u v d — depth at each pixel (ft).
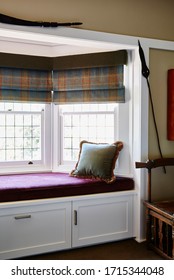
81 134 11.31
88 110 11.16
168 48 9.95
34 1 8.23
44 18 8.34
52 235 8.95
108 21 9.07
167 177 10.29
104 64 10.30
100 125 11.07
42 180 9.61
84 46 9.80
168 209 8.61
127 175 10.25
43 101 10.99
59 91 11.01
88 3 8.80
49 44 10.75
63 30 8.43
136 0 9.48
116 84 10.33
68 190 9.11
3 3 7.89
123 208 9.90
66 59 10.76
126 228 9.98
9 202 8.38
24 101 10.71
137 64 9.75
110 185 9.66
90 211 9.42
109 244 9.73
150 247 9.27
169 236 8.45
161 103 10.07
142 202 9.84
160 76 9.99
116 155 10.00
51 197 8.91
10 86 10.50
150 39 9.65
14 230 8.45
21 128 11.18
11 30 7.88
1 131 10.94
